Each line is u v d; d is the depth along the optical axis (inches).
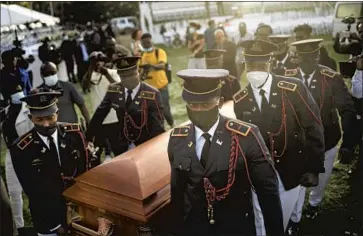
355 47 168.1
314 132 102.0
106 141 169.9
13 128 137.6
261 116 103.0
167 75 215.9
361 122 142.1
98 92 177.0
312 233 126.3
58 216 106.6
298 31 161.3
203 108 74.7
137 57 127.3
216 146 76.7
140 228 85.7
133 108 129.1
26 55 361.4
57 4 920.9
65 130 105.5
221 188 76.4
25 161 102.7
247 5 484.1
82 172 107.7
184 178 78.4
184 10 695.1
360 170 154.4
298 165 105.9
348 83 220.2
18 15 379.2
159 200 90.1
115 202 90.5
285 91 101.7
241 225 79.4
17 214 125.4
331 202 143.6
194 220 79.0
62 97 144.9
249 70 101.1
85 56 409.4
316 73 123.0
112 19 922.1
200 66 271.0
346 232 125.9
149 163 98.0
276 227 79.0
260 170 76.0
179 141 79.1
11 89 198.2
